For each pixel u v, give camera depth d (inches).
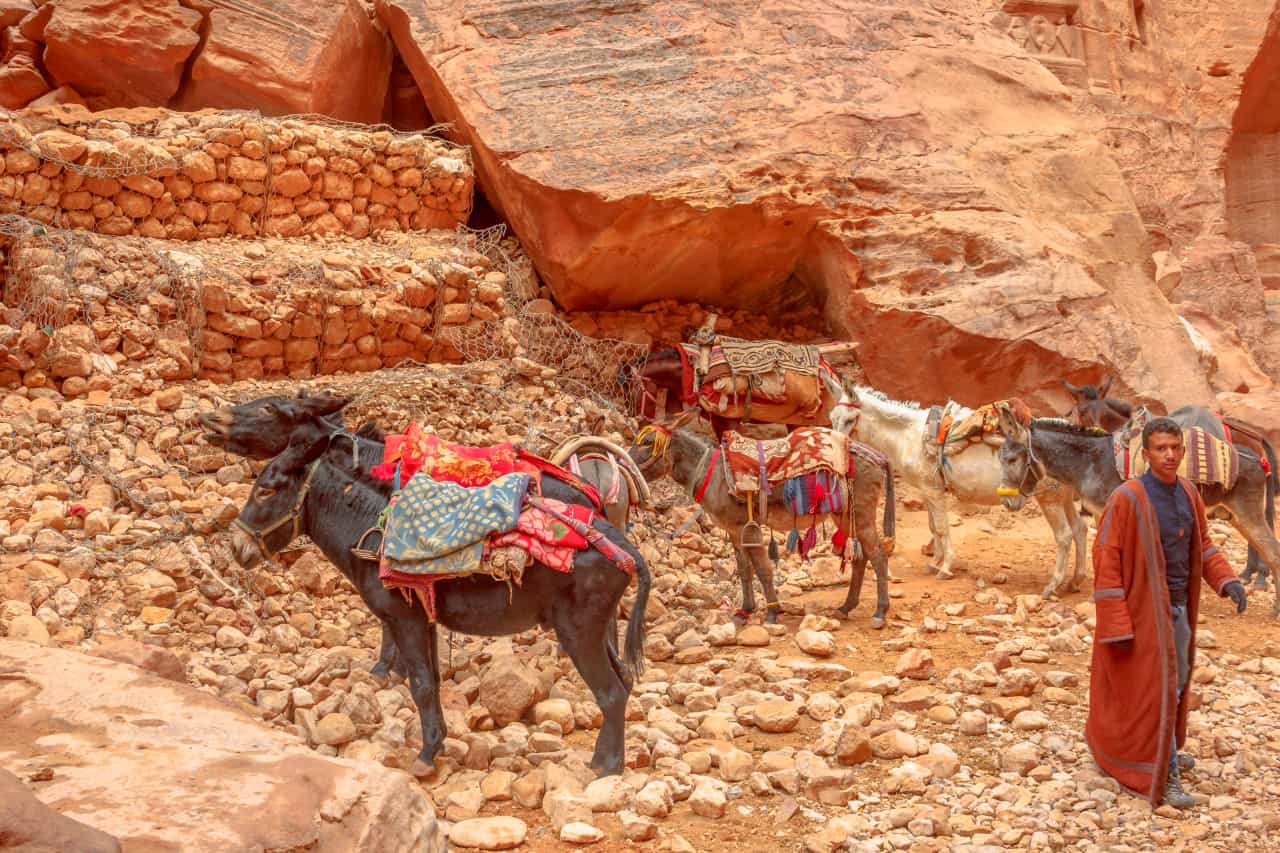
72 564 282.0
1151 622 225.0
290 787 127.9
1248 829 215.8
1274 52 952.3
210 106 524.4
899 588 394.6
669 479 453.7
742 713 271.0
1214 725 269.0
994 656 306.2
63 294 366.6
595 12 550.0
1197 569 230.7
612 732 231.3
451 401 423.8
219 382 391.9
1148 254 589.0
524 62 529.0
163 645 265.4
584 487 244.1
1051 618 351.9
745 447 343.6
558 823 211.9
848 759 246.4
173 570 290.8
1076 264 545.3
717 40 557.6
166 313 386.3
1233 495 353.7
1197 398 545.3
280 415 237.5
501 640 306.8
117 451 332.2
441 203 512.1
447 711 256.5
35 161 390.0
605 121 516.1
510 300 508.4
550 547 220.1
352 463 237.0
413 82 603.2
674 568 391.5
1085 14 896.3
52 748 137.0
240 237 449.4
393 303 438.6
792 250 545.0
